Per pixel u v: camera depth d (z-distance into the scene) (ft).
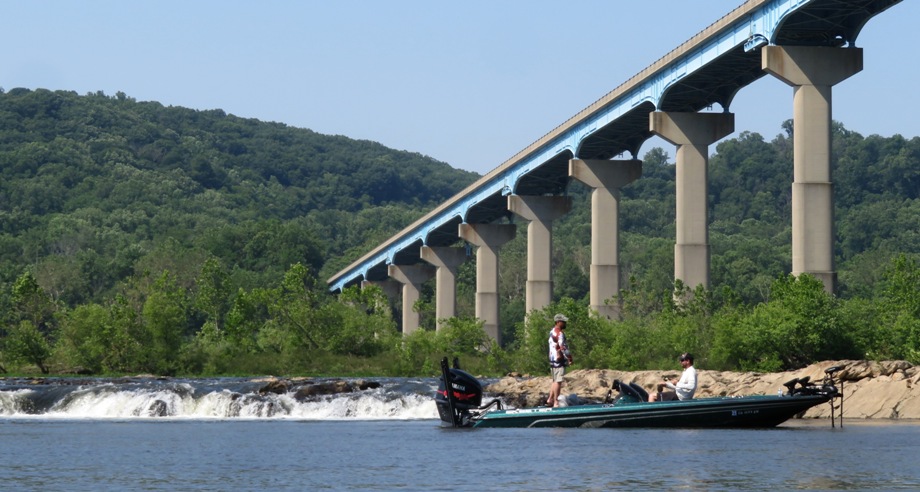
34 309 334.85
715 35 314.55
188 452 105.09
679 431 122.31
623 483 76.02
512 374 255.70
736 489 72.64
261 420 169.58
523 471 83.66
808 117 280.31
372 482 78.38
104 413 186.80
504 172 498.28
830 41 290.56
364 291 395.55
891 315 251.19
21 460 97.71
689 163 348.59
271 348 370.53
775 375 192.44
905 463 87.56
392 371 348.38
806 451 97.76
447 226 598.34
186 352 336.90
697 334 267.80
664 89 349.20
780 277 267.80
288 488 75.56
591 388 203.72
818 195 277.23
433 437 118.93
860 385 171.01
